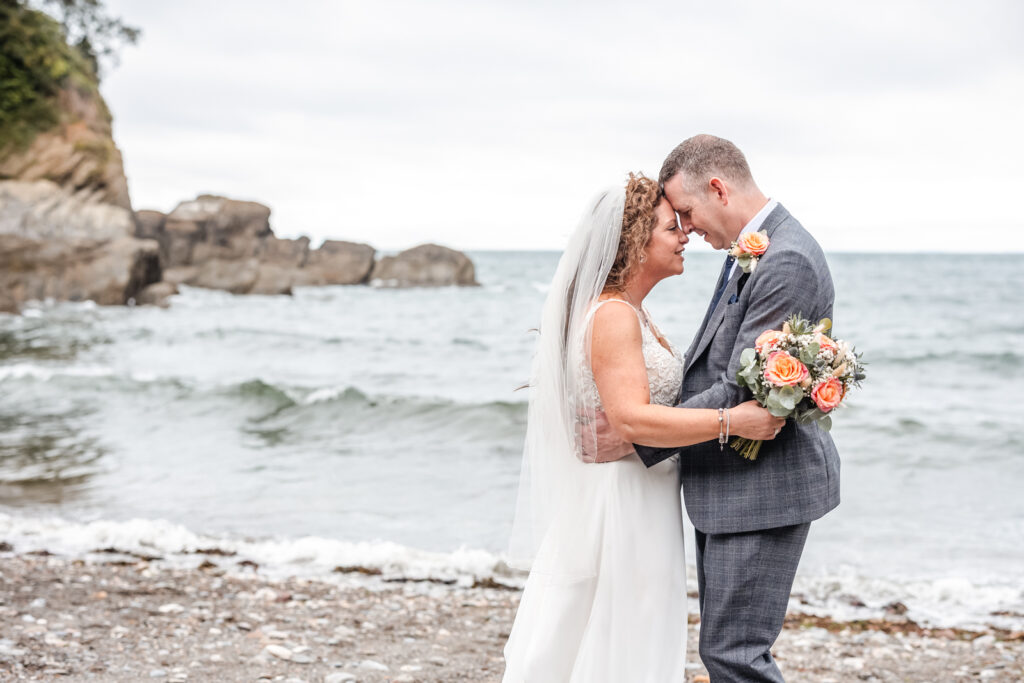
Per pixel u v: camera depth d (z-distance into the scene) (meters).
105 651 4.11
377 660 4.28
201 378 16.22
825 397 2.41
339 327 28.06
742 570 2.67
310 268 44.69
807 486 2.65
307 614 5.02
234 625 4.70
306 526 7.12
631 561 2.73
